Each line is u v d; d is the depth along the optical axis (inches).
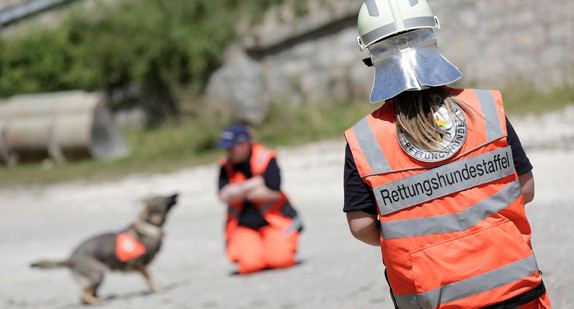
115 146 1362.0
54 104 1387.8
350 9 1305.4
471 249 140.5
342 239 505.0
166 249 576.1
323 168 884.6
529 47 1219.9
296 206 682.2
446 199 142.4
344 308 309.1
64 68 1606.8
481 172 142.8
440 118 144.9
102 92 1566.2
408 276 144.4
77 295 439.5
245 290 383.2
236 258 444.8
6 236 732.7
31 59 1625.2
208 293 388.2
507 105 1098.7
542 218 444.1
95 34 1546.5
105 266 411.8
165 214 422.0
